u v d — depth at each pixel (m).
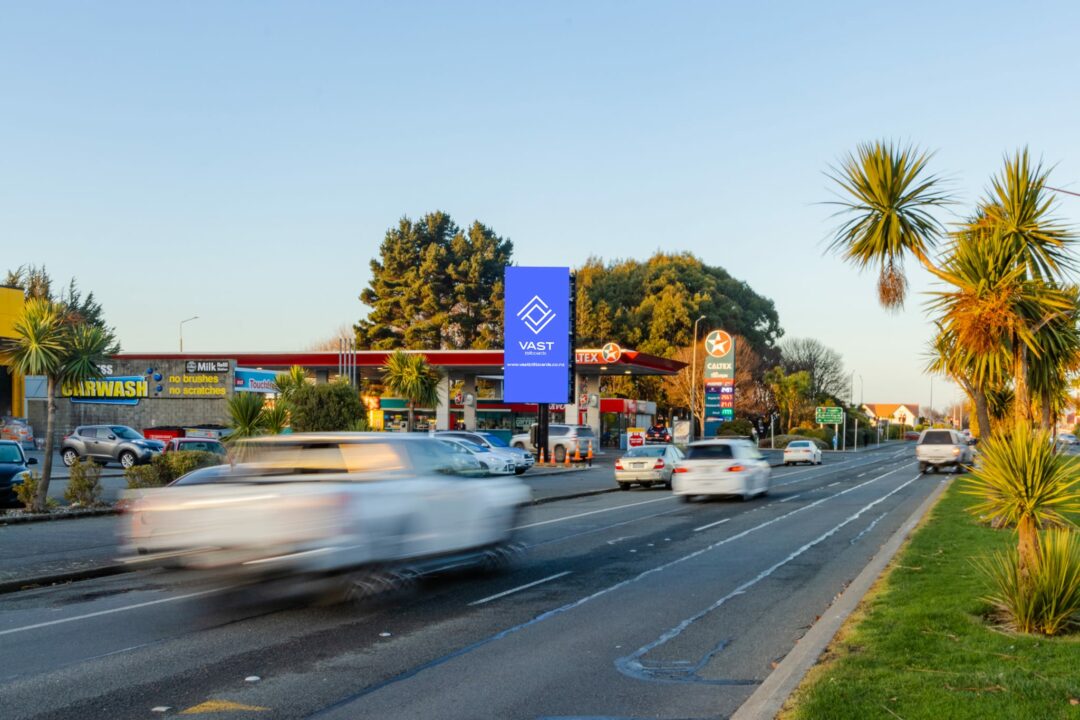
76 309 70.81
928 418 171.88
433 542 10.77
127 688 6.95
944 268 13.49
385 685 6.99
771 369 92.25
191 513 9.59
